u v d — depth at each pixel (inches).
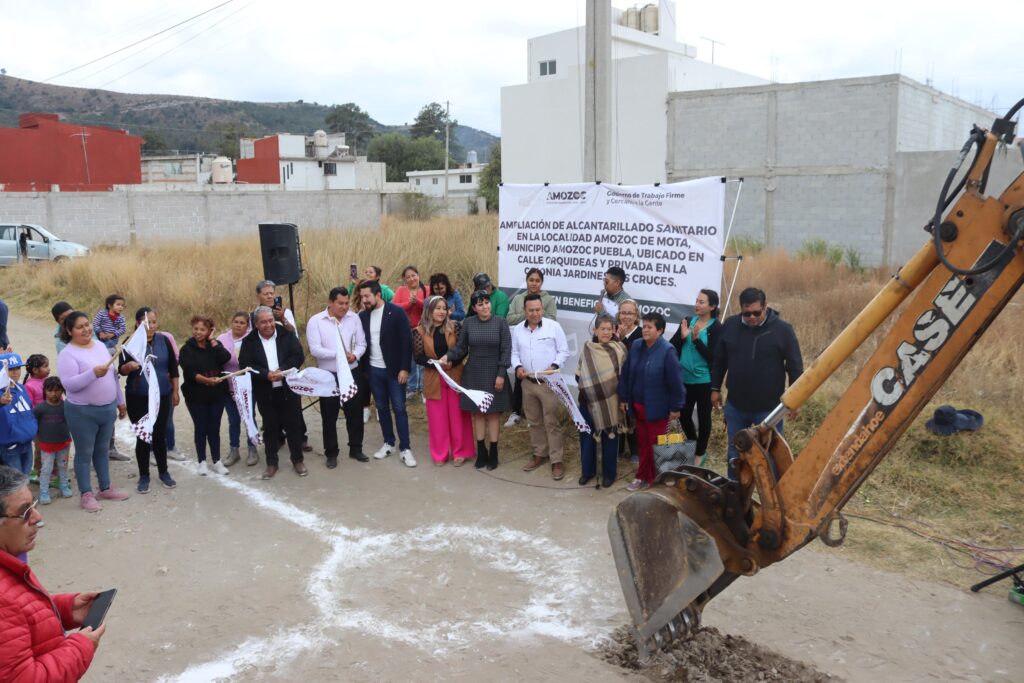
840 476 143.0
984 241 130.9
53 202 1258.6
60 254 968.3
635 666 175.8
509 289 365.7
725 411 252.2
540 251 351.9
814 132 936.9
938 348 135.8
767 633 186.9
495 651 183.5
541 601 206.5
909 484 259.0
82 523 261.4
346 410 321.1
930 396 138.2
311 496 284.5
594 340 286.2
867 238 914.7
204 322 298.7
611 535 160.1
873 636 184.4
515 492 284.0
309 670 177.9
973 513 241.0
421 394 412.8
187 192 1374.3
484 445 310.8
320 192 1507.1
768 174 976.3
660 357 266.2
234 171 2883.9
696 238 305.0
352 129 4773.6
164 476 295.3
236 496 285.4
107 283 689.0
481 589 213.5
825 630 187.5
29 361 282.8
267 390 301.6
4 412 248.4
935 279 135.6
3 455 252.7
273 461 305.4
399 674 175.3
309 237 740.7
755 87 971.3
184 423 384.5
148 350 286.0
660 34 1460.4
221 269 693.3
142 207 1337.4
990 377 322.7
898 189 887.1
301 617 200.8
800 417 304.0
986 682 165.8
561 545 238.8
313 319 315.3
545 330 297.7
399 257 618.5
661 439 254.7
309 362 457.1
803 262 731.4
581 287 341.4
